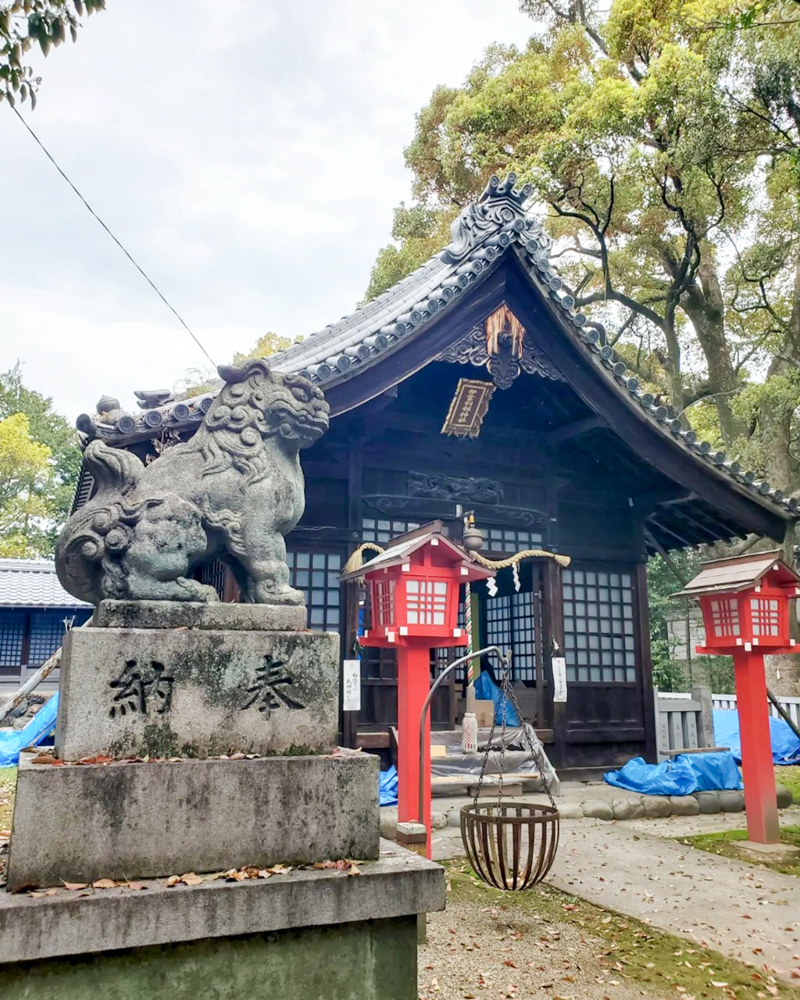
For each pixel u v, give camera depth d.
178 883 2.58
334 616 9.40
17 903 2.33
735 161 14.20
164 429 6.78
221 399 3.63
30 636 22.22
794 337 17.73
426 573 5.88
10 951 2.28
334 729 3.17
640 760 10.15
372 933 2.80
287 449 3.69
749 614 7.52
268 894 2.61
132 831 2.65
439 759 8.97
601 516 11.38
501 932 4.94
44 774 2.57
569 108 15.88
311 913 2.66
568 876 6.18
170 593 3.18
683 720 11.29
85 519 3.31
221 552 3.52
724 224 16.64
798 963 4.50
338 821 2.96
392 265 20.61
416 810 5.66
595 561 11.12
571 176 15.34
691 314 19.22
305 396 3.69
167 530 3.21
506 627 12.41
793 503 10.19
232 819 2.79
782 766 12.55
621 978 4.24
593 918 5.23
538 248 9.09
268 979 2.62
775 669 16.92
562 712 10.25
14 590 22.33
